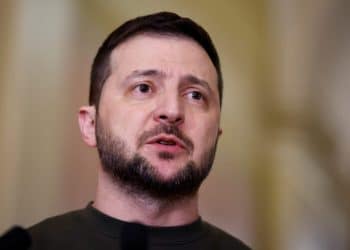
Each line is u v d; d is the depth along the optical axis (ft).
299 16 13.66
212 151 6.38
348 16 13.60
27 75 11.84
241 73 13.37
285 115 13.28
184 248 6.00
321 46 13.57
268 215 12.82
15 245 4.46
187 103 6.30
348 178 13.04
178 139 5.95
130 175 5.86
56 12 12.28
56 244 5.90
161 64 6.23
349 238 12.85
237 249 6.64
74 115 12.02
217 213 12.64
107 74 6.57
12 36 11.89
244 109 13.24
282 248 12.73
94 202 6.76
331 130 13.25
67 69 12.11
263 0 13.74
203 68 6.50
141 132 5.92
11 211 11.26
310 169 13.09
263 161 13.08
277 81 13.47
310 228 12.86
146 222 6.04
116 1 12.72
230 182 12.84
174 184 5.85
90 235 5.98
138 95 6.17
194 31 6.70
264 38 13.61
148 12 12.90
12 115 11.62
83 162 11.89
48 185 11.58
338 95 13.39
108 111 6.23
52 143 11.75
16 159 11.48
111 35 6.95
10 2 12.00
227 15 13.52
